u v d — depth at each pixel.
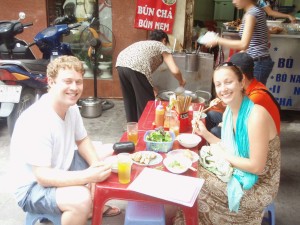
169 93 3.15
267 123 1.60
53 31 3.64
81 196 1.63
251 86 1.84
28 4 4.39
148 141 1.87
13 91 3.20
